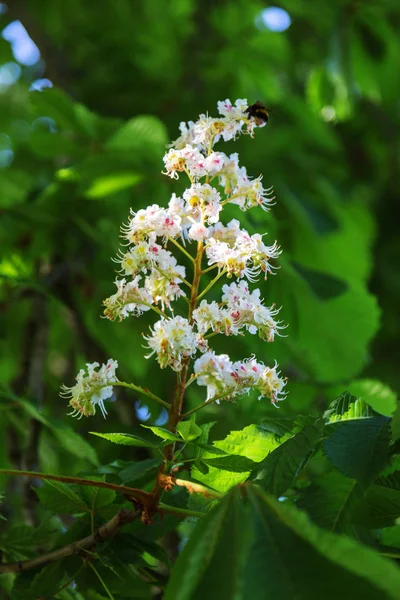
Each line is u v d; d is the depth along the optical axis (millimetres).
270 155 2146
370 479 1065
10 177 2084
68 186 1671
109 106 2266
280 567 972
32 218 1715
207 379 1096
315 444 1078
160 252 1093
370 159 2816
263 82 2332
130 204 1747
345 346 1716
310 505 1116
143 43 2367
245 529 989
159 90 2268
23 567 1165
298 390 1534
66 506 1147
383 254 2701
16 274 1816
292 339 1678
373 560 952
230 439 1132
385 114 2719
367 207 2607
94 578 1173
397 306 2639
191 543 998
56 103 1616
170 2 2459
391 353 2578
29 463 1430
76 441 1323
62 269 1852
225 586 978
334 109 2324
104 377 1096
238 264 1091
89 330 1970
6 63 2818
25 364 1728
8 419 1506
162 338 1075
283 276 1565
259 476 1071
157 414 1669
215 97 2236
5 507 1515
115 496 1136
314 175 2217
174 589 986
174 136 2145
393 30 2301
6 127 2438
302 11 2447
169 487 1085
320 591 965
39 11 2508
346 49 2158
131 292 1094
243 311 1090
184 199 1110
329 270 2072
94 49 2424
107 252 1756
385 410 1361
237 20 2447
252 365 1096
